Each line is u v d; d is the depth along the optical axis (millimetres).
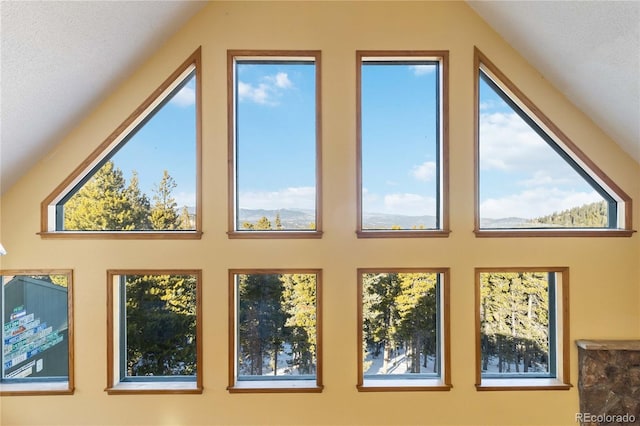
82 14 1763
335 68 2477
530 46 2357
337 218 2477
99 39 1972
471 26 2492
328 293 2469
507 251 2484
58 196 2482
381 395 2465
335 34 2479
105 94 2400
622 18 1738
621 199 2510
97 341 2455
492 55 2494
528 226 2570
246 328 2549
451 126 2486
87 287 2455
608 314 2484
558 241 2490
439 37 2486
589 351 2420
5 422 2436
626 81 2025
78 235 2441
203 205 2467
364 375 2561
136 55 2324
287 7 2475
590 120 2494
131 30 2100
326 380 2463
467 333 2477
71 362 2443
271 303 2547
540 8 2033
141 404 2447
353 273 2475
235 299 2504
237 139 2572
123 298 2555
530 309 2553
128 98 2451
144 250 2459
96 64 2107
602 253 2492
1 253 2043
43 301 2521
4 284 2531
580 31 1970
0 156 2119
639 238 2492
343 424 2459
